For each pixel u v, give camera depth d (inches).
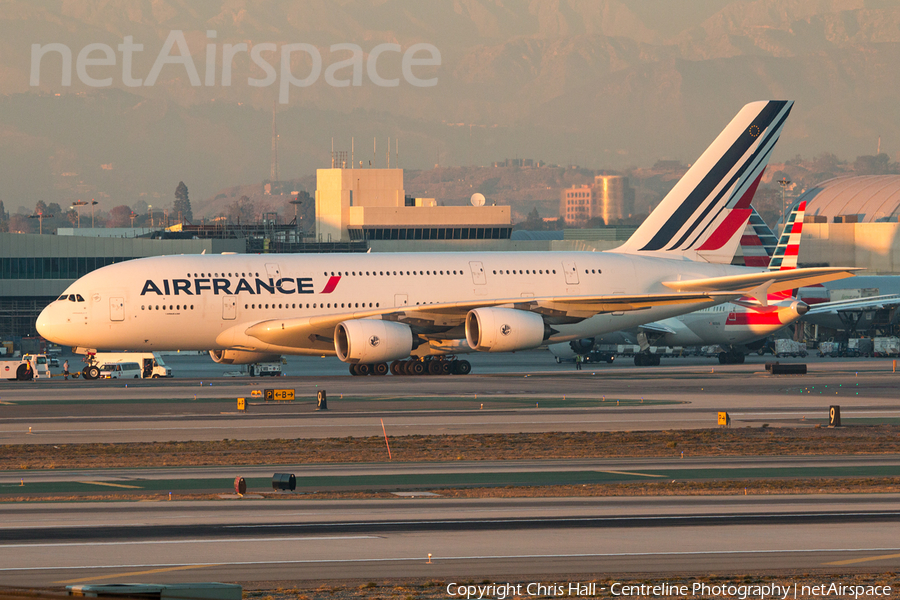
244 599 1854.1
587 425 4665.4
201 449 3964.1
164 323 7027.6
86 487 3129.9
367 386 6525.6
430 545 2283.5
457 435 4328.3
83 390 6358.3
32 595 1252.5
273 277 7253.9
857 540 2336.4
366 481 3230.8
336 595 1884.8
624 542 2314.2
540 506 2755.9
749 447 3998.5
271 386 6565.0
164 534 2394.2
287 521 2549.2
